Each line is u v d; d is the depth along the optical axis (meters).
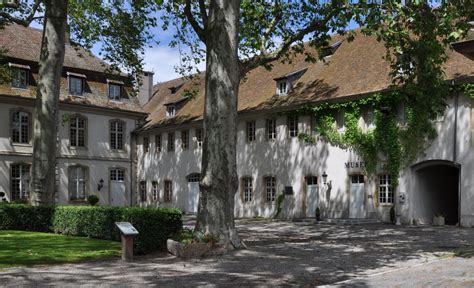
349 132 26.03
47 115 20.39
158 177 38.62
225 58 13.55
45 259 11.71
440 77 14.97
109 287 8.62
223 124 13.45
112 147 38.47
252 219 29.25
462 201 22.08
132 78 27.20
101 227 15.58
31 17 22.30
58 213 17.64
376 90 24.39
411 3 13.59
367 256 12.19
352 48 29.45
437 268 10.48
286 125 29.50
